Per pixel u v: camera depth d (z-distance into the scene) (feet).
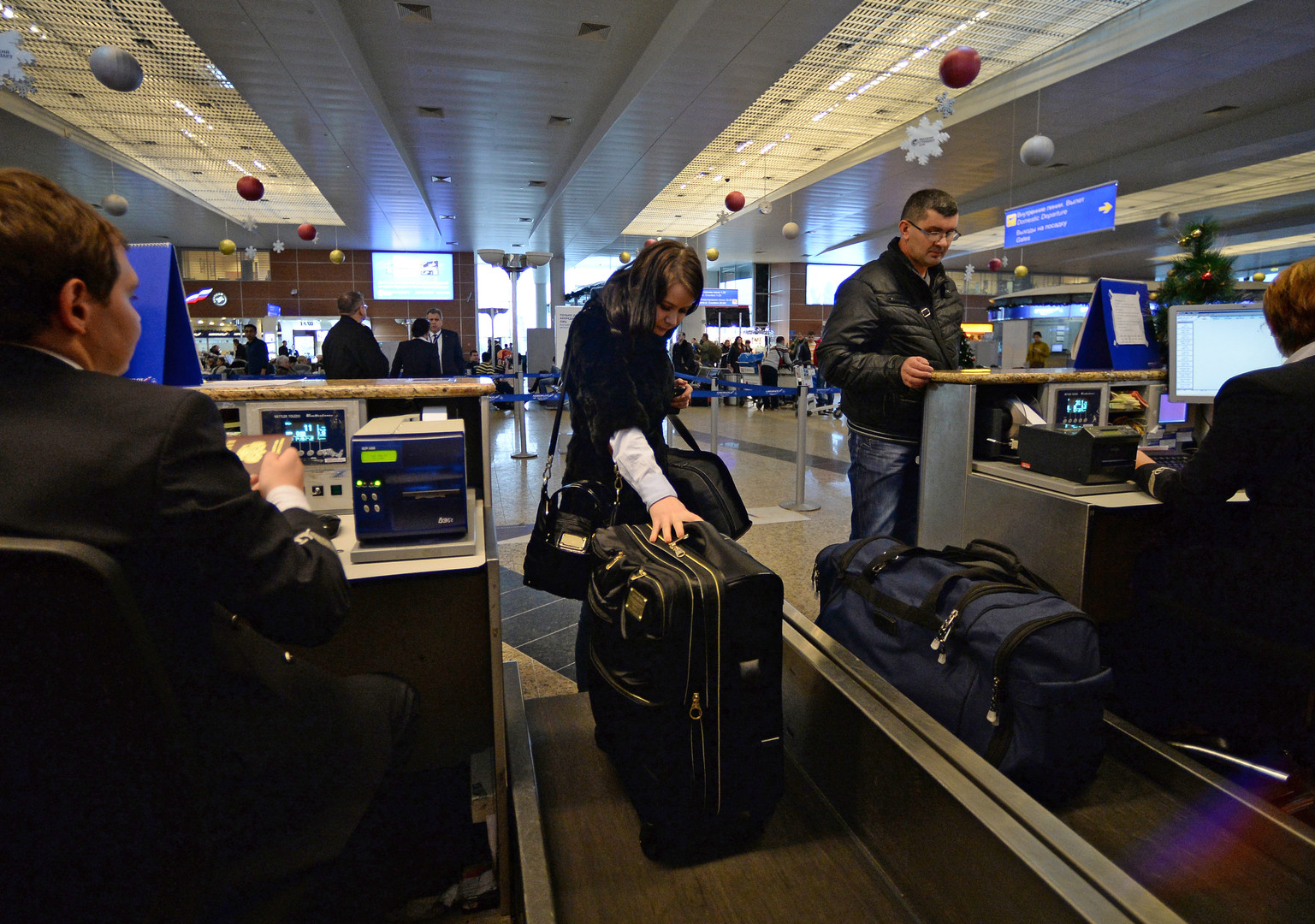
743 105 22.84
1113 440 5.69
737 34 17.98
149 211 43.09
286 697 2.98
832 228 48.93
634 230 53.42
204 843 2.29
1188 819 4.54
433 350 20.99
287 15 16.76
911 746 3.94
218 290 56.65
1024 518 6.11
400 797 5.33
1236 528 5.42
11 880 2.10
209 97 25.75
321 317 58.18
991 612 4.47
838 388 7.61
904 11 19.29
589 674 4.74
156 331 4.91
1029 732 4.19
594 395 4.58
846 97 25.46
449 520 4.13
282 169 36.24
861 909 3.99
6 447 2.13
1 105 24.71
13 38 9.68
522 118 25.82
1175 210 42.42
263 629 2.64
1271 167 34.47
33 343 2.35
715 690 3.98
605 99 24.41
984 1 18.79
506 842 4.41
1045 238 29.27
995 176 33.83
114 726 2.05
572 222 43.37
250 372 34.01
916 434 7.39
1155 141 27.99
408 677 5.03
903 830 4.03
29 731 2.01
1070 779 4.36
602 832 4.54
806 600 9.33
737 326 67.72
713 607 3.88
